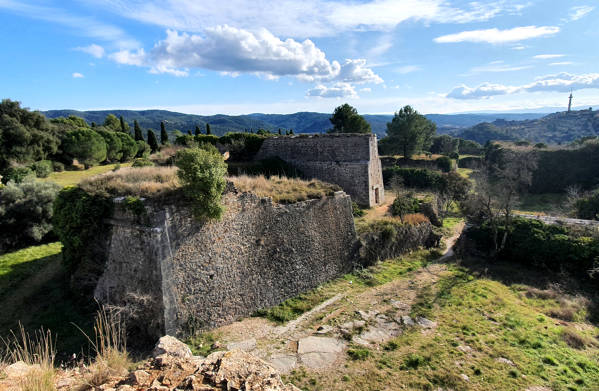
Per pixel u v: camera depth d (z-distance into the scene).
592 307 15.20
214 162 12.38
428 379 9.47
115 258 11.90
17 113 36.94
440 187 37.81
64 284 13.73
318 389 8.95
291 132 49.34
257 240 14.52
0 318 11.59
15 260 16.33
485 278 18.47
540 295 16.52
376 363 10.22
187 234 11.94
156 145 58.84
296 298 15.75
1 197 18.61
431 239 24.41
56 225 13.49
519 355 10.88
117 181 12.77
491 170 46.22
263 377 4.48
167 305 11.00
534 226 21.16
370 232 20.69
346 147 29.33
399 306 14.48
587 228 19.89
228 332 12.34
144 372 4.72
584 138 50.94
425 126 53.66
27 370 4.86
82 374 5.17
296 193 17.16
